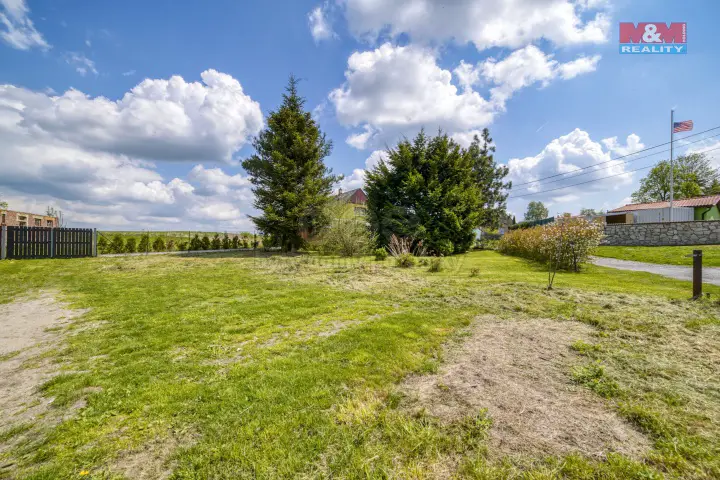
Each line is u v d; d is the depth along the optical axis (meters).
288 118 18.16
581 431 1.97
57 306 5.85
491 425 2.04
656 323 4.17
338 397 2.47
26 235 14.47
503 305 5.52
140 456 1.86
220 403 2.40
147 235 20.56
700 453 1.71
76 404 2.49
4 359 3.44
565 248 10.19
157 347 3.72
